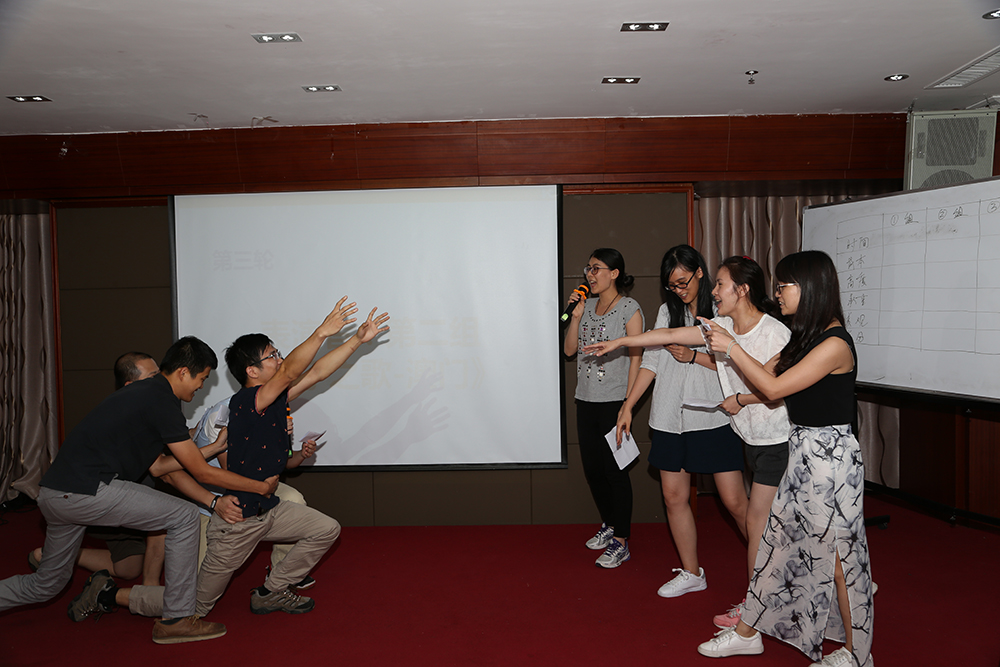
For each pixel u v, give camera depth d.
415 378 4.10
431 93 3.44
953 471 4.04
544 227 4.06
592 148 3.97
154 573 2.87
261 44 2.77
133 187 4.11
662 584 3.09
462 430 4.10
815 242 4.14
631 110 3.79
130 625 2.74
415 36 2.71
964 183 3.35
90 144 4.01
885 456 4.66
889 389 3.66
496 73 3.16
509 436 4.09
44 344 4.82
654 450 2.96
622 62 3.05
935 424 4.22
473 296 4.08
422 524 4.16
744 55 2.99
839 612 2.27
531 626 2.67
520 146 3.97
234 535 2.59
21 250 4.80
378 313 4.10
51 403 4.85
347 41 2.75
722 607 2.82
